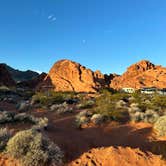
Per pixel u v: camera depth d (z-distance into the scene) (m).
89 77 118.06
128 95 48.25
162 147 12.38
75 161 10.01
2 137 10.71
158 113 23.56
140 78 123.88
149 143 14.21
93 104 32.47
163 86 115.94
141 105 28.31
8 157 9.20
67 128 17.80
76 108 29.80
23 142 9.51
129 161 9.97
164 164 10.05
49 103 34.00
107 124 18.95
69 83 117.75
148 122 19.89
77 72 120.94
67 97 44.03
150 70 128.75
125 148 10.87
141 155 10.45
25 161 8.88
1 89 55.78
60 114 24.42
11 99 40.53
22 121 17.42
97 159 10.05
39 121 17.48
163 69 128.12
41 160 9.05
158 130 16.72
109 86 127.25
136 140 15.02
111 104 28.94
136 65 139.25
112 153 10.24
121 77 132.75
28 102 37.22
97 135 15.89
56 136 13.73
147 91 90.75
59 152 9.89
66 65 127.19
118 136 16.06
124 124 19.42
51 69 129.50
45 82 123.25
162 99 32.22
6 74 108.62
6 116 17.72
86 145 12.87
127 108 26.20
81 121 18.70
